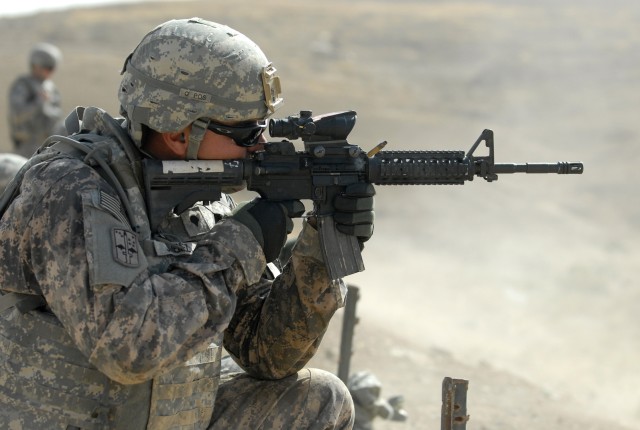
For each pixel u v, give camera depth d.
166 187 6.60
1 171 12.37
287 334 7.14
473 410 13.98
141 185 6.66
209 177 6.64
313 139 6.80
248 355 7.38
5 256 6.34
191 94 6.51
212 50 6.54
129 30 91.19
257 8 111.00
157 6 110.50
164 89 6.52
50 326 6.30
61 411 6.27
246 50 6.66
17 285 6.33
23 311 6.34
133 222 6.43
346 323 10.91
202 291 6.30
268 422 7.07
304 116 6.79
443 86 78.81
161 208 6.59
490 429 13.12
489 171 7.20
